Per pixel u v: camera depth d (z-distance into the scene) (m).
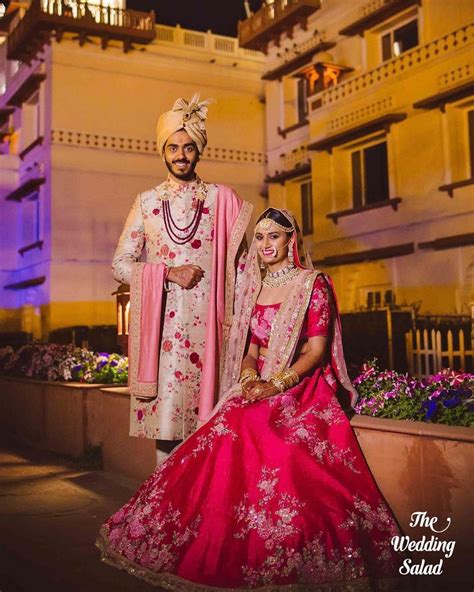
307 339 3.50
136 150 18.92
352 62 16.08
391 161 14.05
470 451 2.87
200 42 19.80
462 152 12.78
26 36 18.25
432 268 13.21
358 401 3.75
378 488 3.24
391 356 11.93
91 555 3.52
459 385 3.56
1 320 20.91
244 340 3.58
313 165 16.36
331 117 15.62
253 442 3.12
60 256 17.92
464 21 12.78
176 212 3.73
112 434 5.58
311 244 17.67
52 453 6.74
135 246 3.88
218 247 3.72
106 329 18.31
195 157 3.74
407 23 14.74
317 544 2.78
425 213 13.34
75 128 18.22
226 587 2.76
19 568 3.38
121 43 18.73
